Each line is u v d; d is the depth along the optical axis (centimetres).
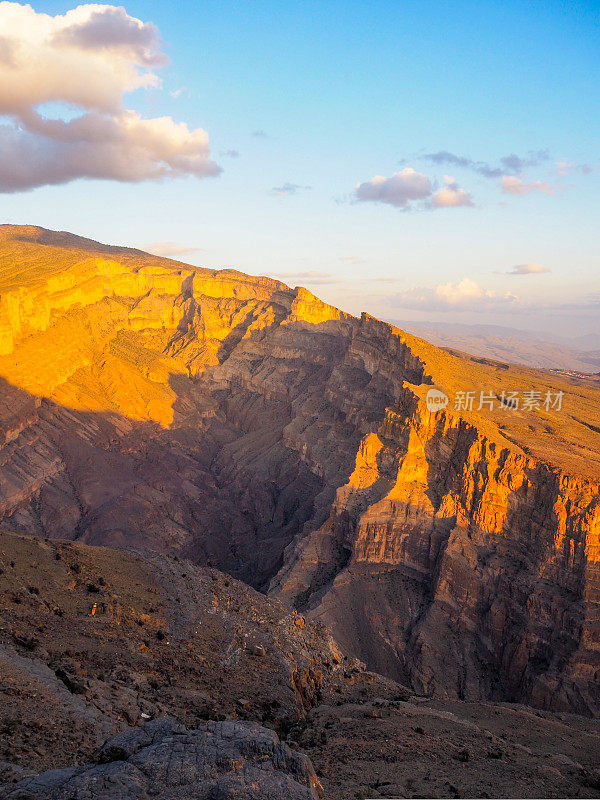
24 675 3133
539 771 3903
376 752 3712
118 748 2336
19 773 2256
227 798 2030
